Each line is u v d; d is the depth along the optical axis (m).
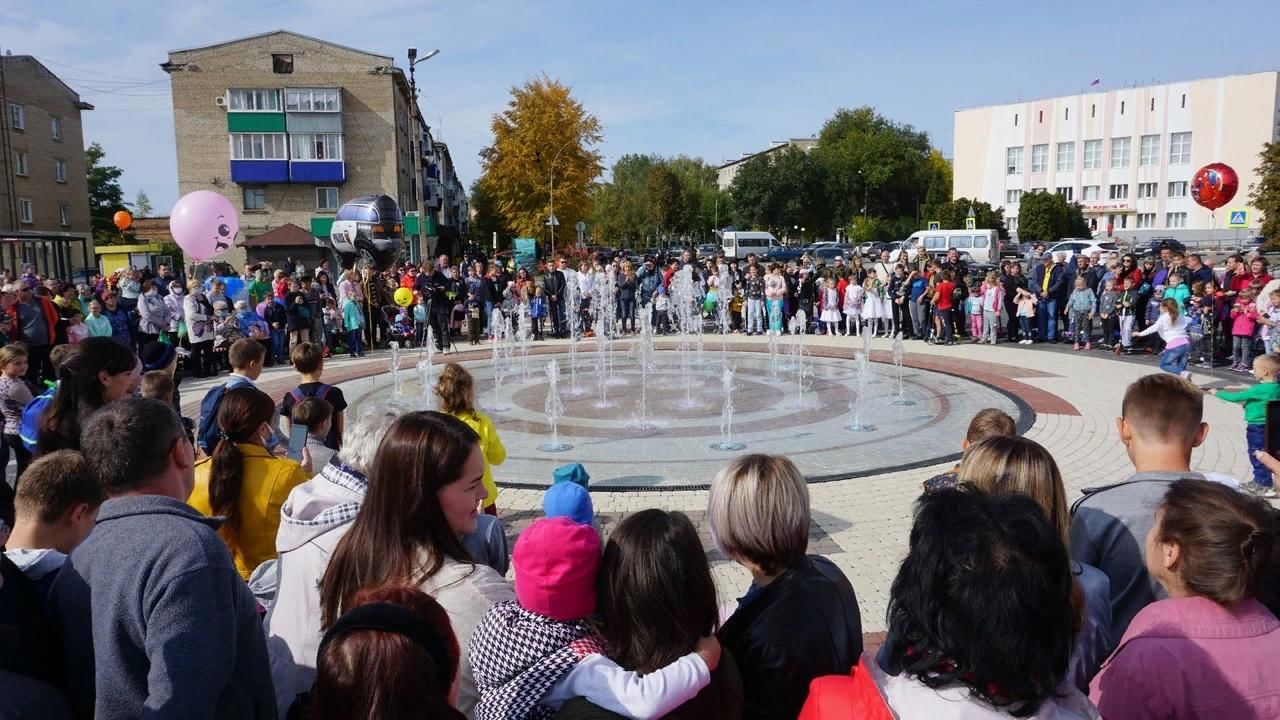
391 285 21.23
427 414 2.86
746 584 5.68
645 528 2.36
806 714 2.14
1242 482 7.88
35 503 2.74
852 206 88.00
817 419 11.20
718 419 11.29
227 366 17.59
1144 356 16.66
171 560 2.32
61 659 2.48
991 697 1.88
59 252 34.25
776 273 21.69
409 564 2.65
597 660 2.25
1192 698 2.27
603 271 22.64
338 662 1.77
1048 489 2.86
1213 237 62.53
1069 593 1.98
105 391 4.81
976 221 68.94
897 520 7.10
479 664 2.38
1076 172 72.31
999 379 14.16
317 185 49.91
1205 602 2.34
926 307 19.62
